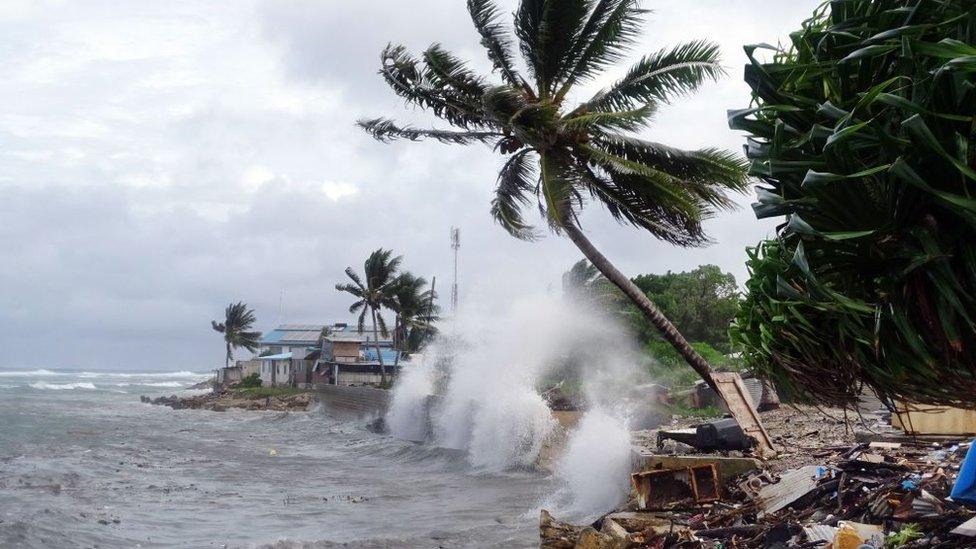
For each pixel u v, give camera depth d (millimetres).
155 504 21438
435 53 19172
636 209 20031
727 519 11477
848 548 7840
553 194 18203
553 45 18547
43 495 22547
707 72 18031
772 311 3203
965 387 2746
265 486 25578
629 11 18641
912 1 2682
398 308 65125
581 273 41531
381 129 21656
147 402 95125
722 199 19172
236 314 112875
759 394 26078
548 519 12117
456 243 55562
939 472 9328
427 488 24656
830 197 2654
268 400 76875
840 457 12477
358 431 49812
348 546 15078
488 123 19734
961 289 2443
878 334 2707
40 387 135250
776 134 2793
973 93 2344
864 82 2713
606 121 19281
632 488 13945
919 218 2541
